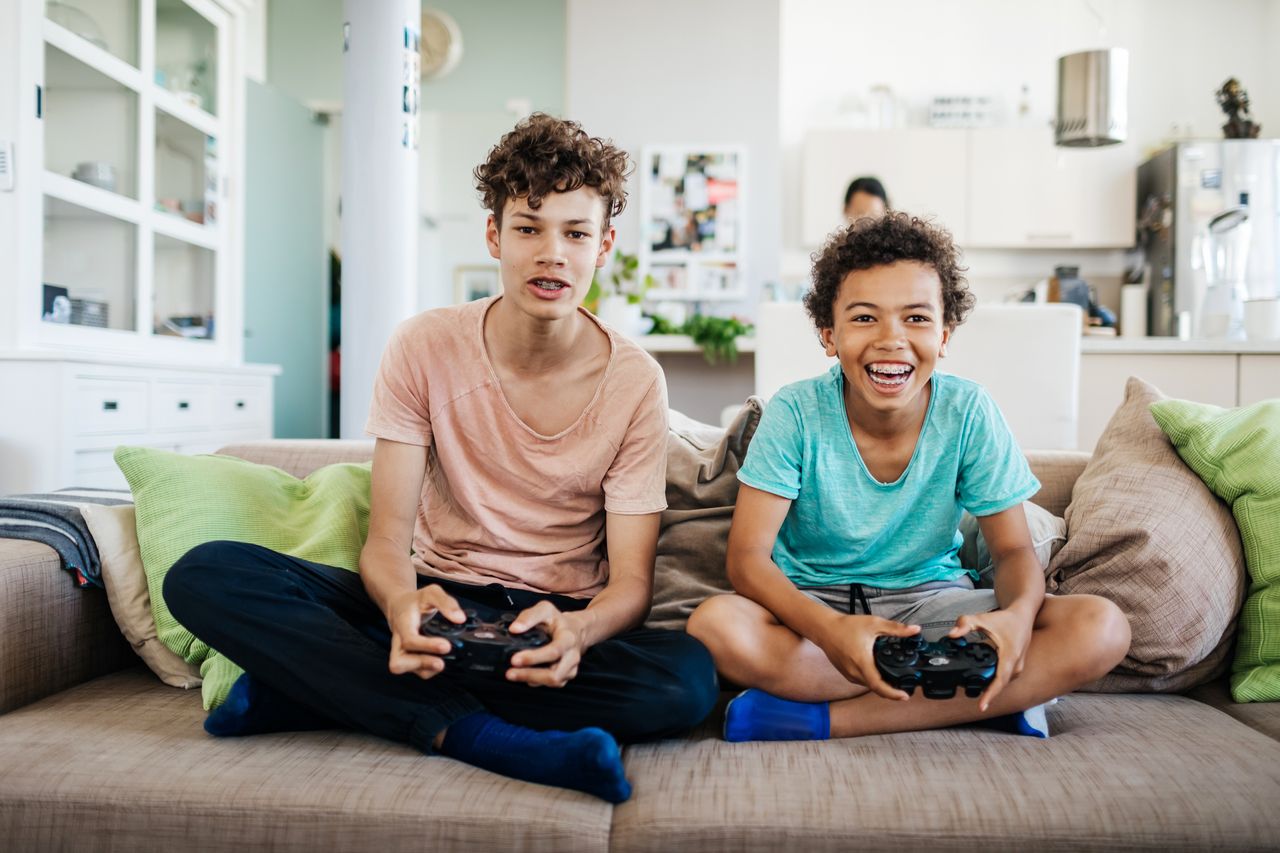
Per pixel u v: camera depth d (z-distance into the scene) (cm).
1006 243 561
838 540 138
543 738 105
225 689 122
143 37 332
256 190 507
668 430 150
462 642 105
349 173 283
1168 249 523
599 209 126
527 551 135
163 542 137
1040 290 448
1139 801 97
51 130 288
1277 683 132
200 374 348
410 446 134
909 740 114
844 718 118
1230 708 132
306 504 151
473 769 106
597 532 141
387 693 110
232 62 392
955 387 139
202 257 380
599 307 419
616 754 100
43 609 129
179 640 133
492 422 135
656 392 137
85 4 303
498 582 131
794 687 120
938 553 140
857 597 135
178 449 335
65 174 296
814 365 259
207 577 116
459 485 135
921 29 591
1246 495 142
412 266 286
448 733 109
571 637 108
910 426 137
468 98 584
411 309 287
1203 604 134
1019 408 242
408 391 135
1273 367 290
